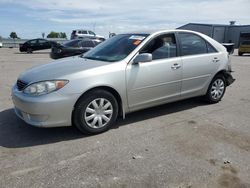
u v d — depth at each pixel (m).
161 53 4.96
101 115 4.36
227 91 7.58
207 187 3.03
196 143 4.10
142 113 5.41
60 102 3.95
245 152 3.84
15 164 3.45
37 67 4.70
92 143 4.06
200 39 5.70
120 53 4.76
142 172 3.29
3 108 5.66
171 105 5.96
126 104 4.61
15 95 4.19
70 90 3.99
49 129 4.55
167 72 4.96
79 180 3.12
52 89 3.94
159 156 3.68
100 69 4.26
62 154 3.72
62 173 3.26
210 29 48.53
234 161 3.59
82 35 32.66
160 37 5.02
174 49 5.16
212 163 3.52
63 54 14.45
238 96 6.99
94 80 4.16
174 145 4.02
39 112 3.92
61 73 4.10
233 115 5.41
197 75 5.52
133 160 3.57
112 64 4.40
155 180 3.14
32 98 3.93
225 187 3.04
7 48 35.22
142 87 4.68
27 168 3.36
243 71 12.27
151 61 4.79
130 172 3.29
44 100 3.88
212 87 6.00
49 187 2.99
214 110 5.70
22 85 4.24
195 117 5.25
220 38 49.56
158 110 5.61
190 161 3.56
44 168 3.36
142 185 3.04
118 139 4.21
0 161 3.52
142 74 4.64
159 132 4.50
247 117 5.30
